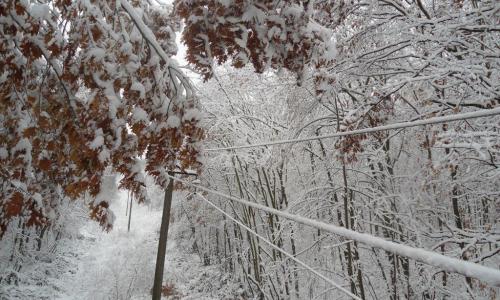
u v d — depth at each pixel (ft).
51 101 11.55
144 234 84.99
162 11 12.86
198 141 12.81
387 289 34.37
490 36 16.31
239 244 50.39
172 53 12.89
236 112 38.88
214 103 38.83
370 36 20.06
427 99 18.20
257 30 9.45
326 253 38.93
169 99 11.95
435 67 17.46
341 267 37.35
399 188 32.89
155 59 11.16
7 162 12.00
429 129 19.99
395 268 32.27
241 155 38.27
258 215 47.39
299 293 38.24
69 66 10.39
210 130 37.86
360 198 38.17
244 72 37.63
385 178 32.89
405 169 36.27
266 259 46.24
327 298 38.01
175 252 70.33
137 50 11.45
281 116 37.11
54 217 13.53
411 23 18.12
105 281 53.11
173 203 67.10
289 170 40.98
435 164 16.98
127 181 11.70
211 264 64.28
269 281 41.11
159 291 22.75
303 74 10.53
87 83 10.23
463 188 24.85
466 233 20.76
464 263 4.31
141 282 53.26
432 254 4.82
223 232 59.36
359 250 38.55
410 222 28.68
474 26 15.79
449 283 26.48
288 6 9.22
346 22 20.97
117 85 10.22
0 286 48.08
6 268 49.96
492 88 15.89
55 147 11.94
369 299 36.40
